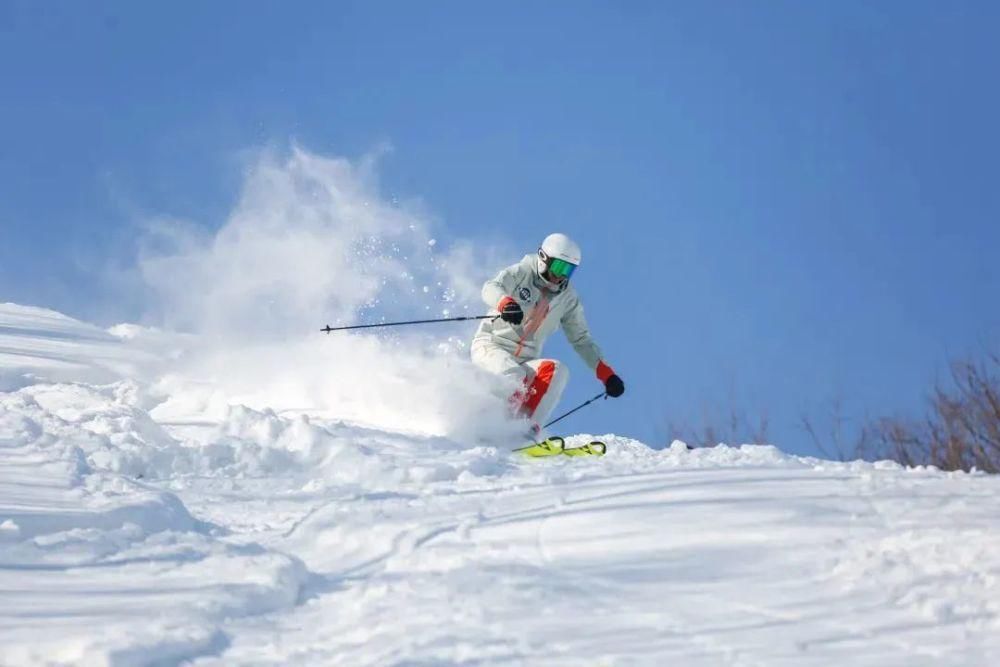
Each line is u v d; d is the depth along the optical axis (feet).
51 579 37.47
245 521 50.42
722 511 44.21
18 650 31.17
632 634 33.06
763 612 34.47
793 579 37.06
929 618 33.22
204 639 32.37
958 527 40.52
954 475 51.88
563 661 31.12
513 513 46.62
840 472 51.93
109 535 41.88
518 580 37.93
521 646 32.22
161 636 31.96
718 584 37.11
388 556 42.63
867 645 31.78
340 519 47.24
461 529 44.62
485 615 34.78
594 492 49.16
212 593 36.22
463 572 39.06
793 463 59.16
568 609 35.29
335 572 41.37
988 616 32.96
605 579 38.06
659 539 41.75
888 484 48.11
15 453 54.85
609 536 42.45
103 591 36.40
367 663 31.01
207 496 55.88
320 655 31.91
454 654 31.71
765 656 31.32
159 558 39.73
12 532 40.91
